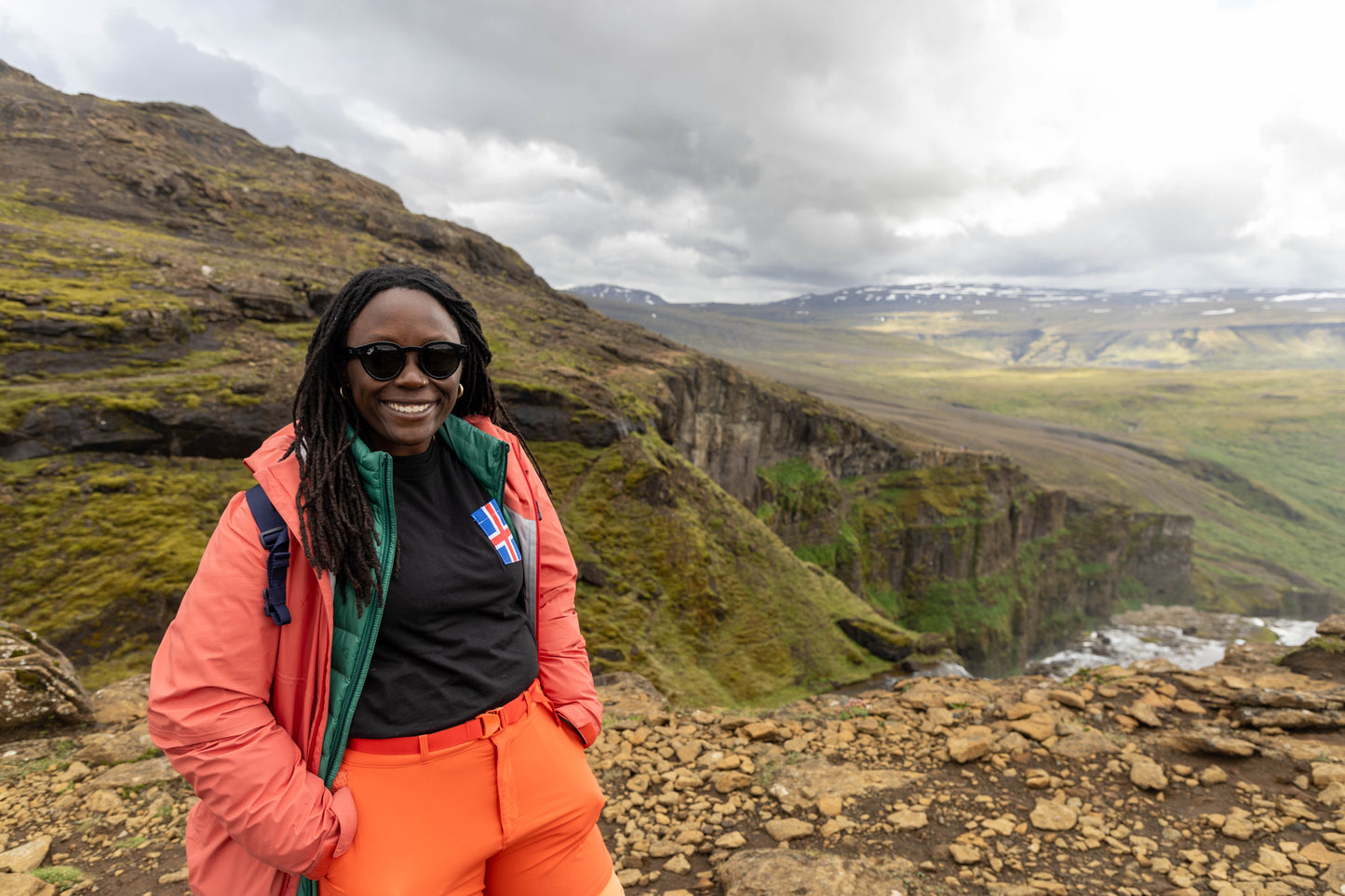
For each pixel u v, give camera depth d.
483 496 1.59
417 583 1.34
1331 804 3.75
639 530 49.22
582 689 1.67
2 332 34.69
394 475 1.47
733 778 4.41
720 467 85.88
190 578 27.92
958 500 112.19
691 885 3.38
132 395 34.56
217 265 50.84
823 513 99.19
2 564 26.70
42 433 31.66
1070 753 4.57
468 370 1.72
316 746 1.33
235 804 1.20
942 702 5.83
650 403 62.72
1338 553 198.88
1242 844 3.49
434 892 1.31
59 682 5.59
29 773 4.70
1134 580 158.88
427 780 1.33
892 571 107.31
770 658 46.25
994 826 3.72
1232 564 183.38
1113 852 3.47
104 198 60.34
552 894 1.50
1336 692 5.00
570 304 91.62
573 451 52.81
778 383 105.75
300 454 1.36
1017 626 114.44
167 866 3.54
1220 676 5.70
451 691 1.37
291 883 1.41
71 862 3.62
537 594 1.70
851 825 3.81
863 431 110.50
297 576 1.32
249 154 87.06
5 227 46.44
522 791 1.41
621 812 4.17
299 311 49.34
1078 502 154.88
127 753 4.93
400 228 81.75
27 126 66.06
